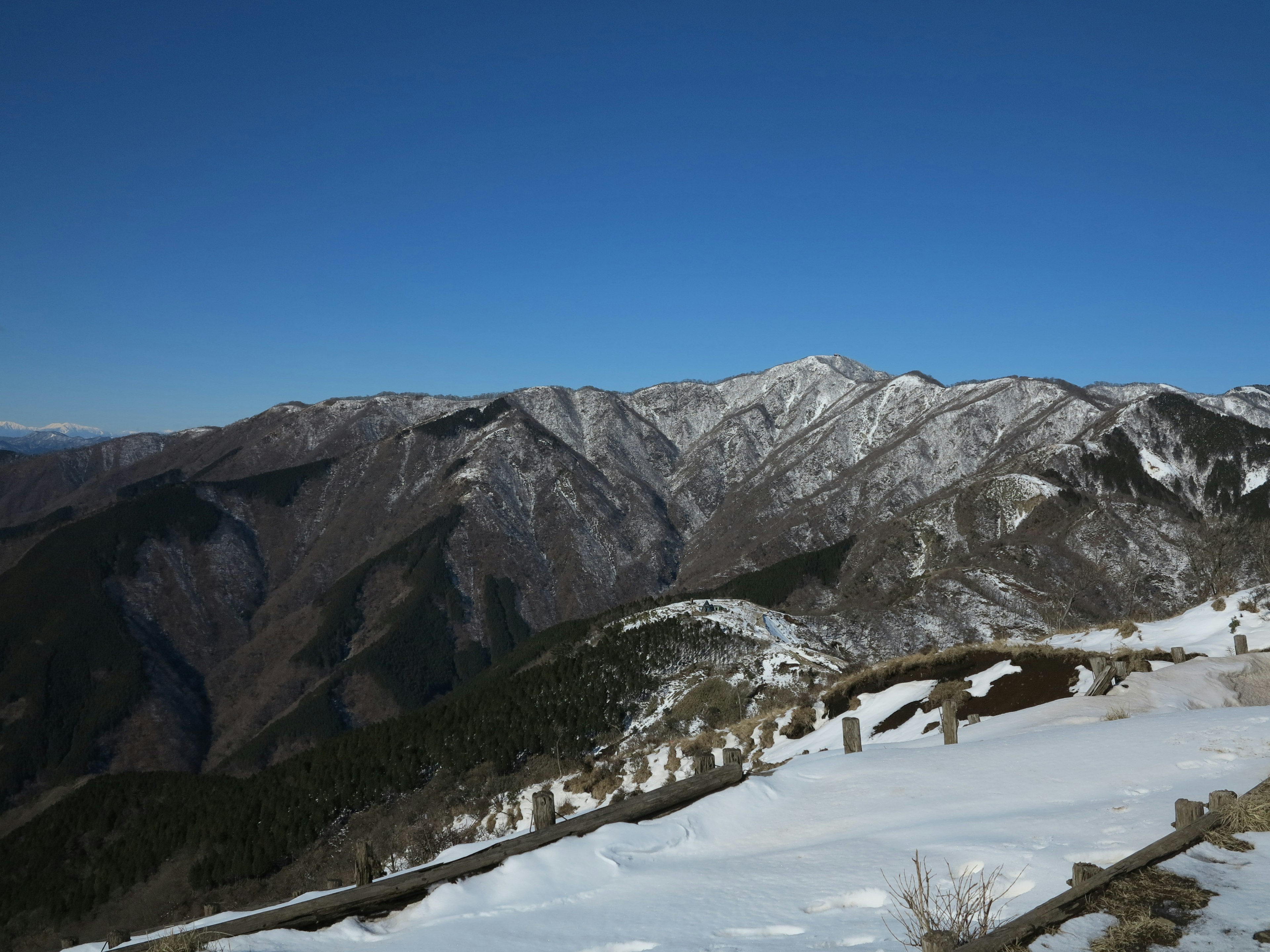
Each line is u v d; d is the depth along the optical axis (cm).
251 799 6075
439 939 764
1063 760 1125
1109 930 584
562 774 4334
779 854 897
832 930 661
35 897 6006
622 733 5469
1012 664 2262
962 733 1659
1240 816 752
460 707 6341
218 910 1166
